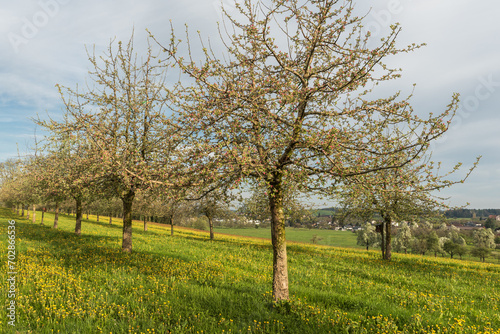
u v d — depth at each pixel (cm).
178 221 8288
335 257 2238
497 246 11144
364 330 699
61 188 1733
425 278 1552
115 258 1441
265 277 1303
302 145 809
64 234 2522
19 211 6275
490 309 1016
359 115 837
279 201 920
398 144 810
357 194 877
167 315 735
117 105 1573
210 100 823
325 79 862
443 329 745
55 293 860
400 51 779
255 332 657
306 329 683
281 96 819
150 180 872
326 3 805
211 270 1363
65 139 1579
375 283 1364
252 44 871
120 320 712
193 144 870
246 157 735
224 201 997
